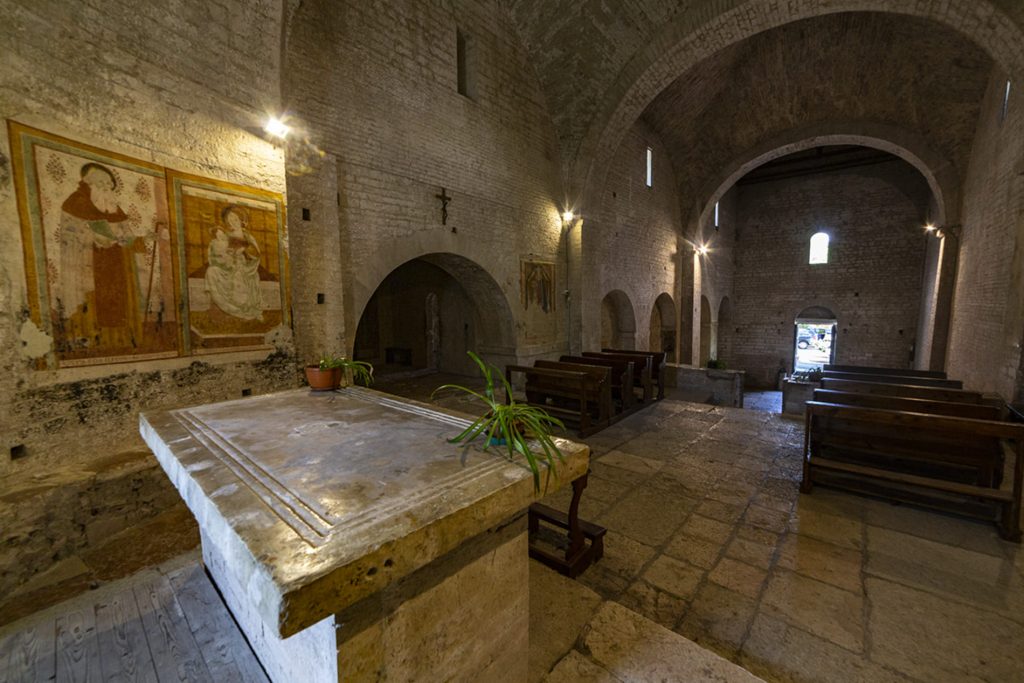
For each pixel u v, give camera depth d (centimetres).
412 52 563
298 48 445
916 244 1310
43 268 271
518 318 779
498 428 170
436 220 609
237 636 191
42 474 278
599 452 473
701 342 1513
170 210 333
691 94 999
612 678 173
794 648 206
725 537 302
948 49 730
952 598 237
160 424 205
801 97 970
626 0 665
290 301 423
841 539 297
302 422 207
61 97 275
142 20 312
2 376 258
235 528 109
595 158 835
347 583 96
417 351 1034
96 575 261
